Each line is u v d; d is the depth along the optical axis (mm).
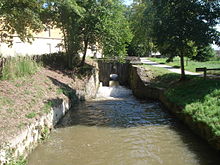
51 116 9961
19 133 6547
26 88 10820
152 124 10656
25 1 9461
